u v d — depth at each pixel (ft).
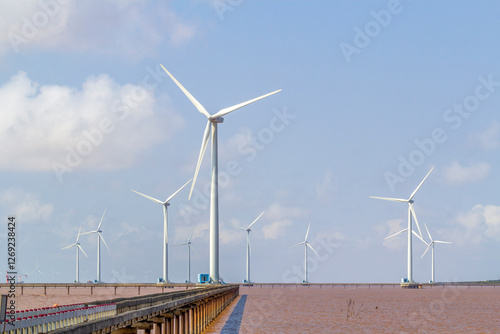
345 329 288.51
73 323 93.61
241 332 252.01
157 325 140.97
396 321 338.13
